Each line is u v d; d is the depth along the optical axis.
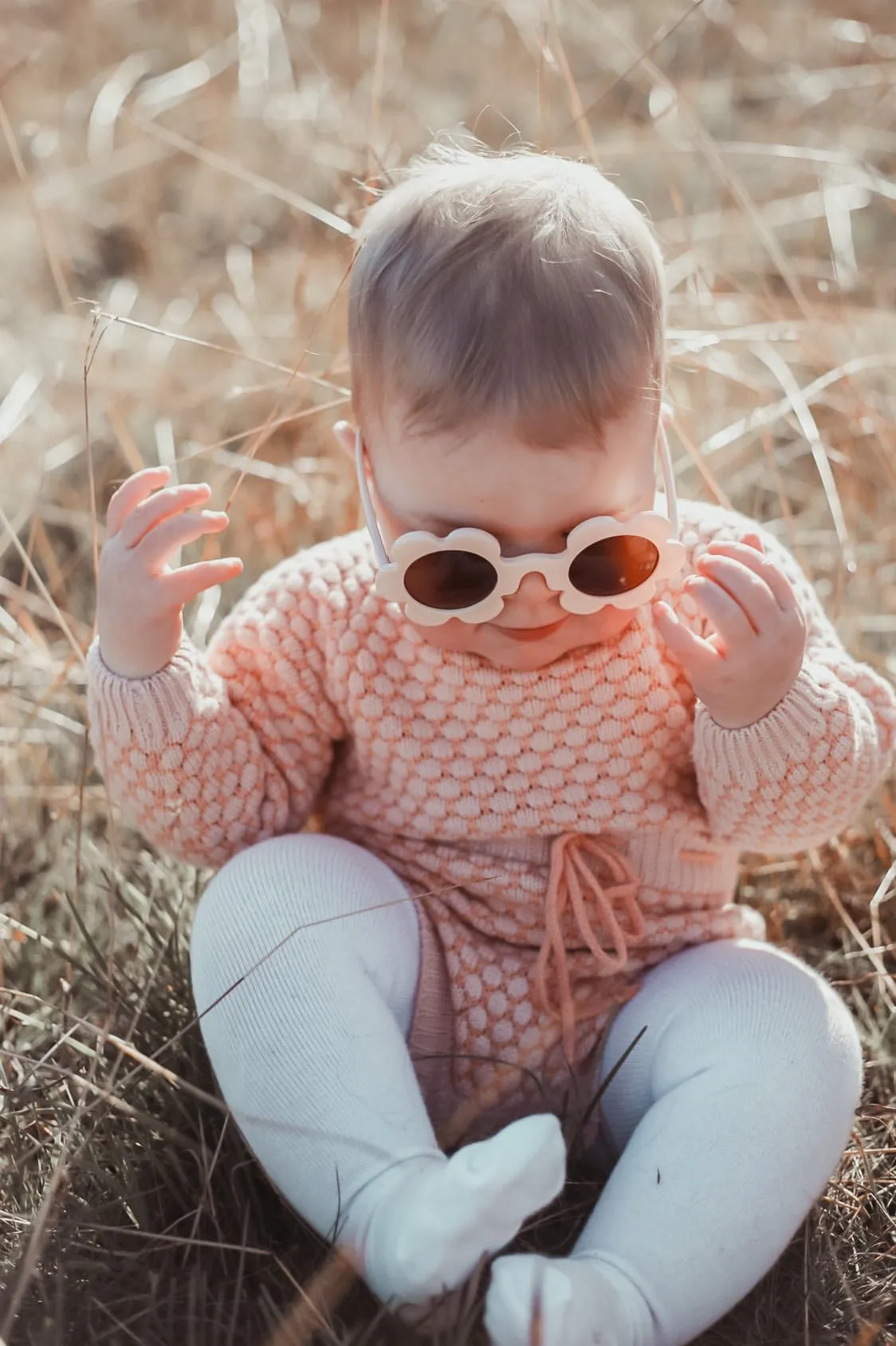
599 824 1.57
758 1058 1.40
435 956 1.56
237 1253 1.42
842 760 1.51
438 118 3.79
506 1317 1.18
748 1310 1.41
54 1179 1.34
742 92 4.06
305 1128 1.36
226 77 4.01
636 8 4.41
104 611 1.54
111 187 3.92
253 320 3.17
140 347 3.19
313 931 1.44
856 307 3.03
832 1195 1.53
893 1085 1.71
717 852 1.65
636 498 1.45
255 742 1.63
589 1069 1.55
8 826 2.10
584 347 1.36
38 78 4.10
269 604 1.66
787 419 2.70
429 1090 1.56
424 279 1.39
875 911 1.89
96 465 2.88
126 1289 1.36
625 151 2.77
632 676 1.55
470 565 1.39
